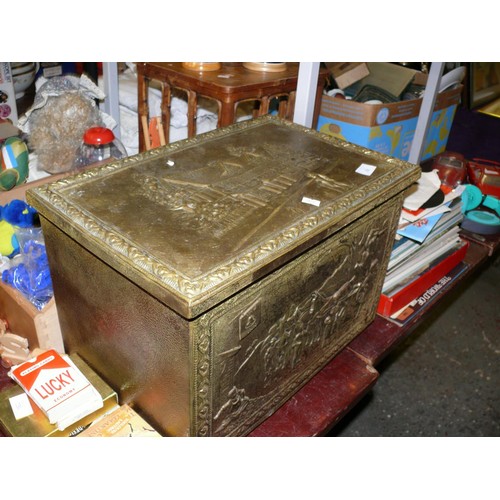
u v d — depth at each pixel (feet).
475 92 7.07
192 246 2.21
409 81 5.10
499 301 7.38
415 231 3.73
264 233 2.35
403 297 3.87
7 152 3.50
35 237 3.26
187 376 2.16
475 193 5.03
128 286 2.21
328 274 2.79
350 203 2.68
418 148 5.10
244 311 2.25
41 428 2.56
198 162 2.98
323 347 3.17
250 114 5.26
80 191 2.57
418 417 5.66
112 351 2.60
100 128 3.61
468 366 6.33
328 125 4.96
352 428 5.48
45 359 2.85
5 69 3.84
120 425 2.62
